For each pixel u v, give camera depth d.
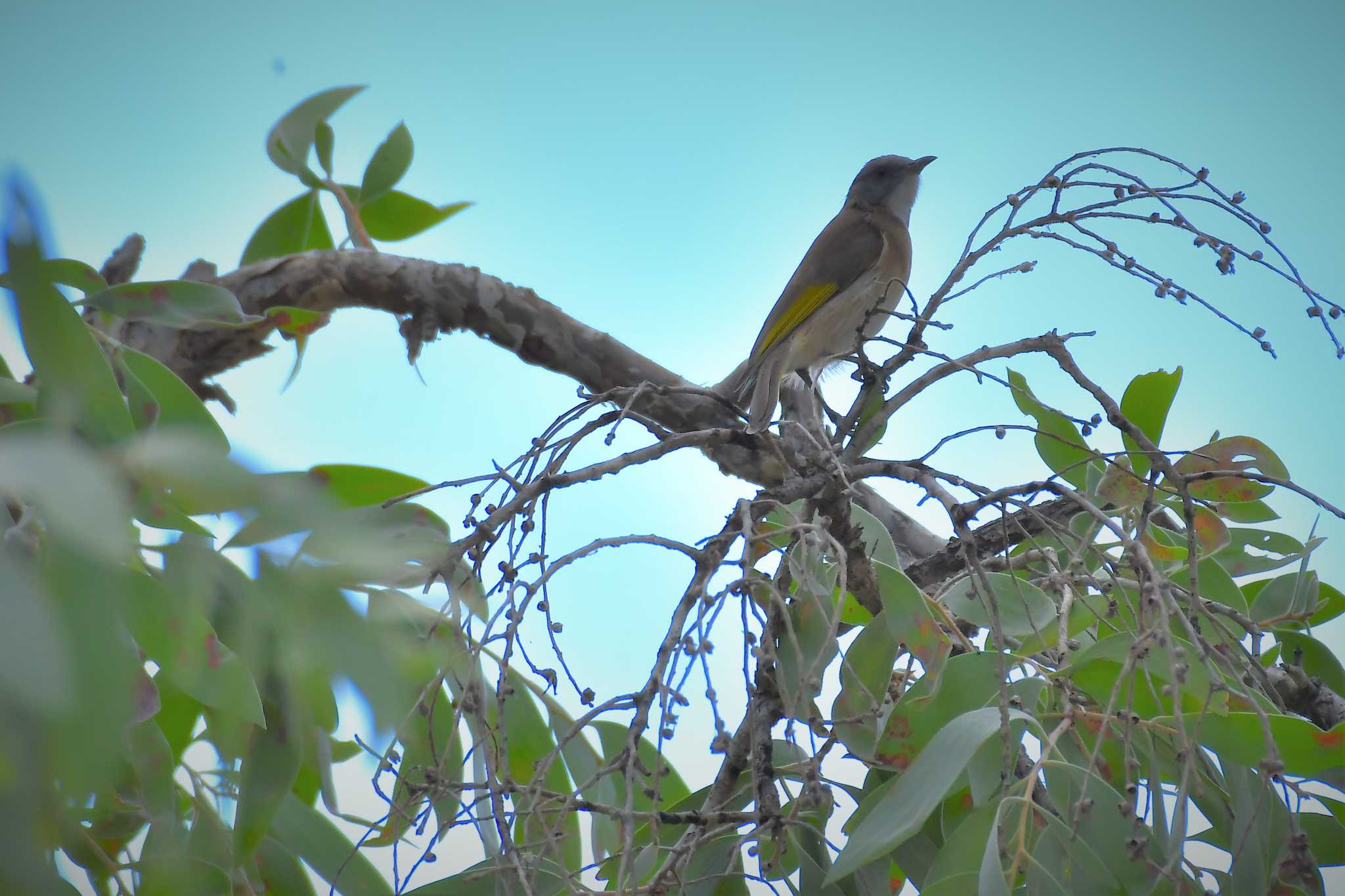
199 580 2.99
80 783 1.42
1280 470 5.68
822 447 5.15
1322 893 3.58
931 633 4.35
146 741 4.20
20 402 4.12
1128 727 3.48
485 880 4.25
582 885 3.52
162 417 4.92
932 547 8.55
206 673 3.05
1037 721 3.89
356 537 1.80
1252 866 3.73
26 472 1.56
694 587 3.87
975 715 3.75
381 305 8.77
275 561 1.78
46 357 2.07
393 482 5.02
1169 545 5.54
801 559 4.43
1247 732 3.89
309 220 10.23
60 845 1.47
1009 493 4.15
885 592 4.44
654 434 5.18
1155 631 3.56
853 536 5.22
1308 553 5.73
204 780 4.50
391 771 3.61
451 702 4.52
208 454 1.72
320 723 4.14
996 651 3.95
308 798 5.58
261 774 4.23
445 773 4.23
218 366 8.80
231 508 1.72
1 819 1.34
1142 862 3.64
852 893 4.18
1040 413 5.91
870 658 4.40
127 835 4.23
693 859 4.28
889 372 5.34
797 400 8.62
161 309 5.37
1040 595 4.70
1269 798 3.99
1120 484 5.41
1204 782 4.18
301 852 4.88
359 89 9.45
